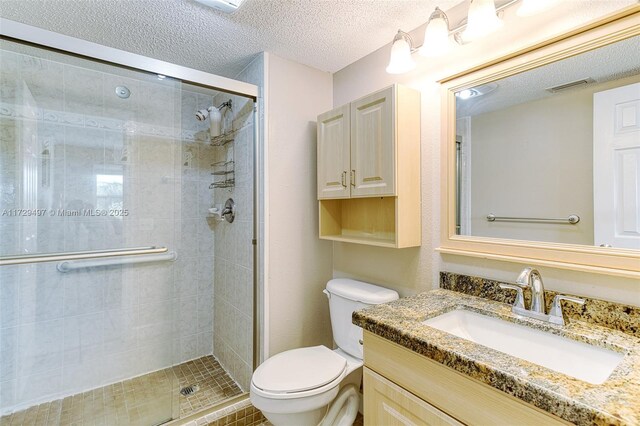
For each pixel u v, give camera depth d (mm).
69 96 1654
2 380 1611
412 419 910
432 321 1088
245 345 1964
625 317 910
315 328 2012
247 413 1724
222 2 1330
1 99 1501
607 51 966
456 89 1359
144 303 2006
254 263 1873
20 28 1280
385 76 1712
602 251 965
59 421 1626
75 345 1785
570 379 661
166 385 1928
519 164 1167
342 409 1558
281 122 1861
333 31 1577
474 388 765
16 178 1572
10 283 1626
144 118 1878
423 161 1489
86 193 1754
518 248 1157
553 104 1079
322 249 2047
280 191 1861
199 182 2406
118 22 1479
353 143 1589
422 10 1400
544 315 1008
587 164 1005
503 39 1208
